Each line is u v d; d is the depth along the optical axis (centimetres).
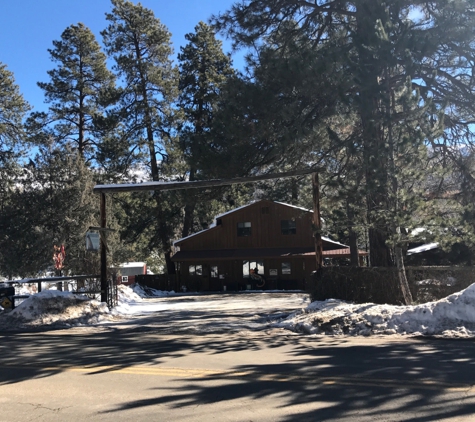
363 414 505
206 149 1631
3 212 2503
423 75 1505
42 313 1361
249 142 1574
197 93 3947
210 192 1836
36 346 998
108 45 3884
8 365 808
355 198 1287
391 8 1531
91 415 534
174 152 3666
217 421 499
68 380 693
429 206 1245
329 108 1505
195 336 1096
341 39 1630
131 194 3991
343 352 830
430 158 1549
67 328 1278
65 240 2473
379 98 1332
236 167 1614
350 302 1355
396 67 1480
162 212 4072
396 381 624
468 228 1240
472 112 1606
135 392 619
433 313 1010
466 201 1611
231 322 1304
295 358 796
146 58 3928
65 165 2573
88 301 1479
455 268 1305
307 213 2206
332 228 1362
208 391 610
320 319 1112
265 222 3650
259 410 530
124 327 1271
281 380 650
